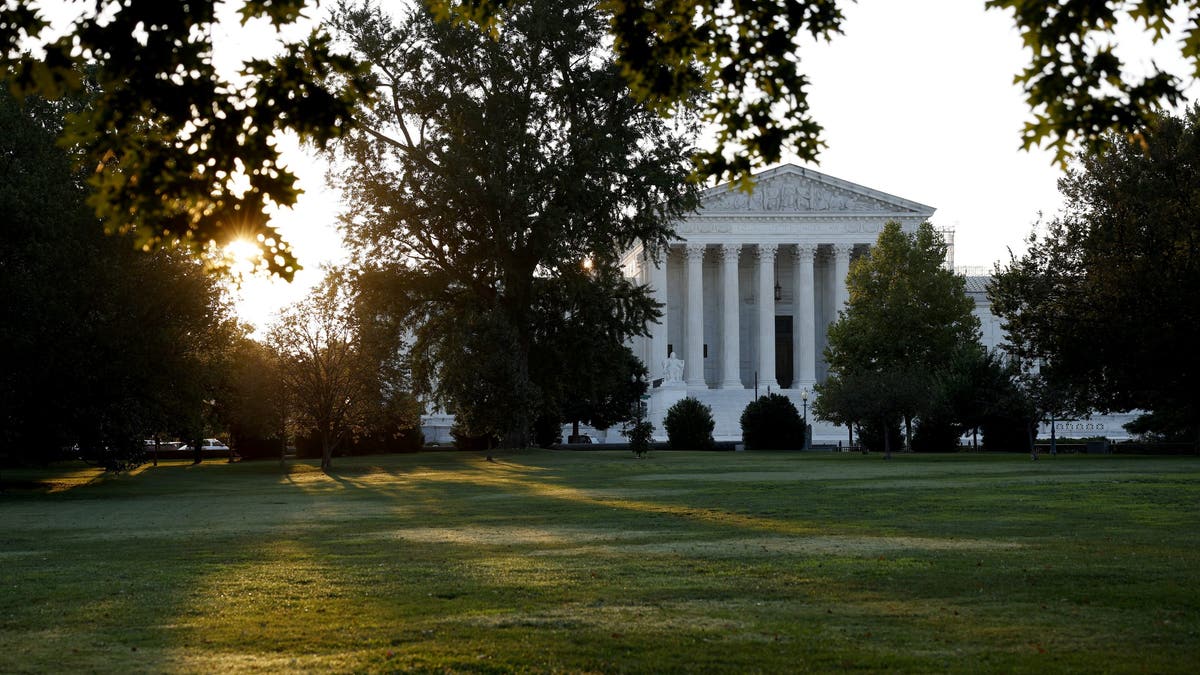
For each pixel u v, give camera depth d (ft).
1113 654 39.99
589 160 202.59
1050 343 197.26
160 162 38.73
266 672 38.29
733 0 42.09
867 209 460.55
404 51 206.90
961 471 171.22
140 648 42.70
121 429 179.42
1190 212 179.22
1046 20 38.34
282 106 39.22
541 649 41.09
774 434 305.32
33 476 221.87
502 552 74.23
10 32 35.32
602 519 102.47
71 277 166.71
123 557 75.05
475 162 205.36
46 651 42.24
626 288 223.92
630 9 43.37
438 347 231.09
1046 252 198.59
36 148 166.30
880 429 288.30
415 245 223.10
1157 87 38.68
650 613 48.57
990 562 64.49
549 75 208.85
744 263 486.79
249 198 39.37
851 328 323.16
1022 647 41.24
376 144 215.10
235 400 247.29
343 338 236.22
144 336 173.47
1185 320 179.73
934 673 37.24
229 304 198.70
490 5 46.62
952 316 319.88
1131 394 202.18
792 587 55.57
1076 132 39.50
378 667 38.68
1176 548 72.08
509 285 215.72
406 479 192.13
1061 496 118.01
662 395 416.46
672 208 214.07
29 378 167.63
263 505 133.80
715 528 90.94
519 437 281.33
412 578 60.80
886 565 63.41
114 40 35.32
